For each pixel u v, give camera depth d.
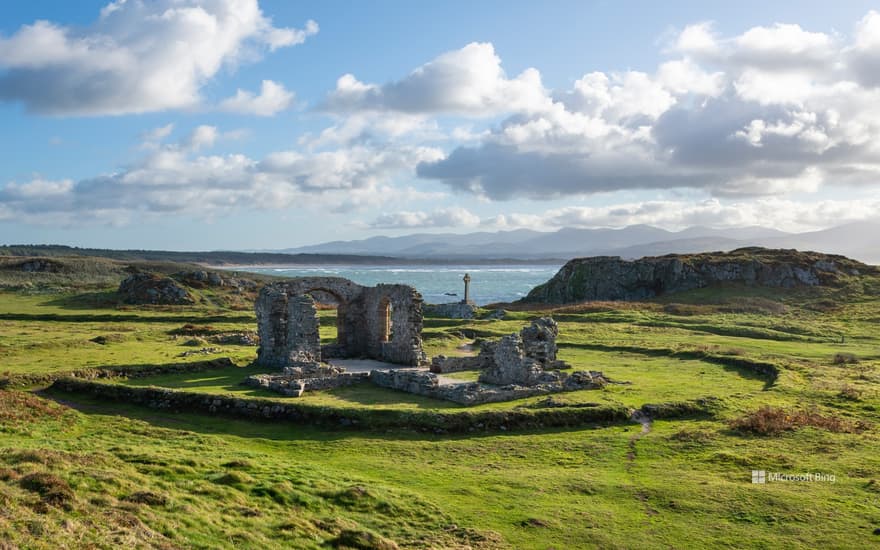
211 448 29.02
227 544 17.16
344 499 22.31
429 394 39.78
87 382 40.16
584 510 22.41
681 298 101.56
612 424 34.38
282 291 50.31
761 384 43.38
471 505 22.91
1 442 25.34
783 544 19.52
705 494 23.47
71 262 154.00
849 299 93.56
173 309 93.12
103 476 19.77
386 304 57.56
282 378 42.47
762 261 109.94
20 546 13.82
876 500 22.34
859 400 36.34
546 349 50.88
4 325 73.69
